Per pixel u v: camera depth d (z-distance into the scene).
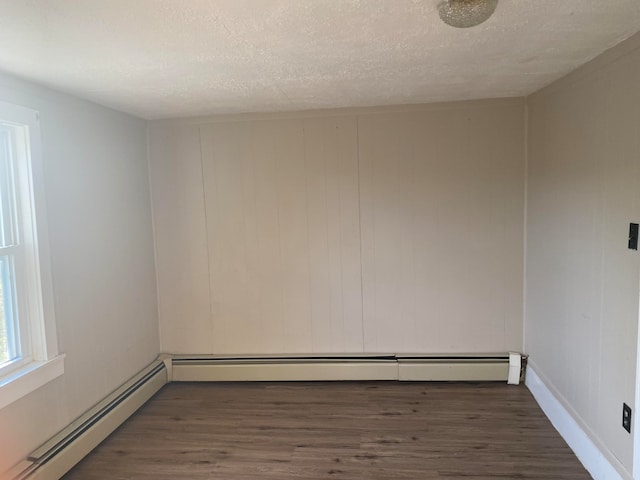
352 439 2.84
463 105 3.46
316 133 3.62
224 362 3.77
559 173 2.79
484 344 3.64
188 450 2.78
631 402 1.99
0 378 2.24
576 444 2.58
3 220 2.33
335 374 3.69
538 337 3.25
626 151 2.01
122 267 3.32
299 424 3.06
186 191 3.77
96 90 2.64
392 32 1.82
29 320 2.44
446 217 3.57
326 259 3.71
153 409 3.34
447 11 1.52
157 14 1.58
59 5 1.49
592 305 2.37
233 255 3.79
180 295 3.86
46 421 2.49
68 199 2.71
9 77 2.28
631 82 1.96
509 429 2.90
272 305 3.79
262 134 3.67
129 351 3.39
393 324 3.70
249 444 2.83
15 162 2.39
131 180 3.48
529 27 1.82
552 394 2.96
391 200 3.60
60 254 2.63
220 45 1.92
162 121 3.72
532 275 3.36
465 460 2.58
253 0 1.47
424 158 3.54
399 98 3.21
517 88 3.01
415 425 2.99
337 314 3.74
